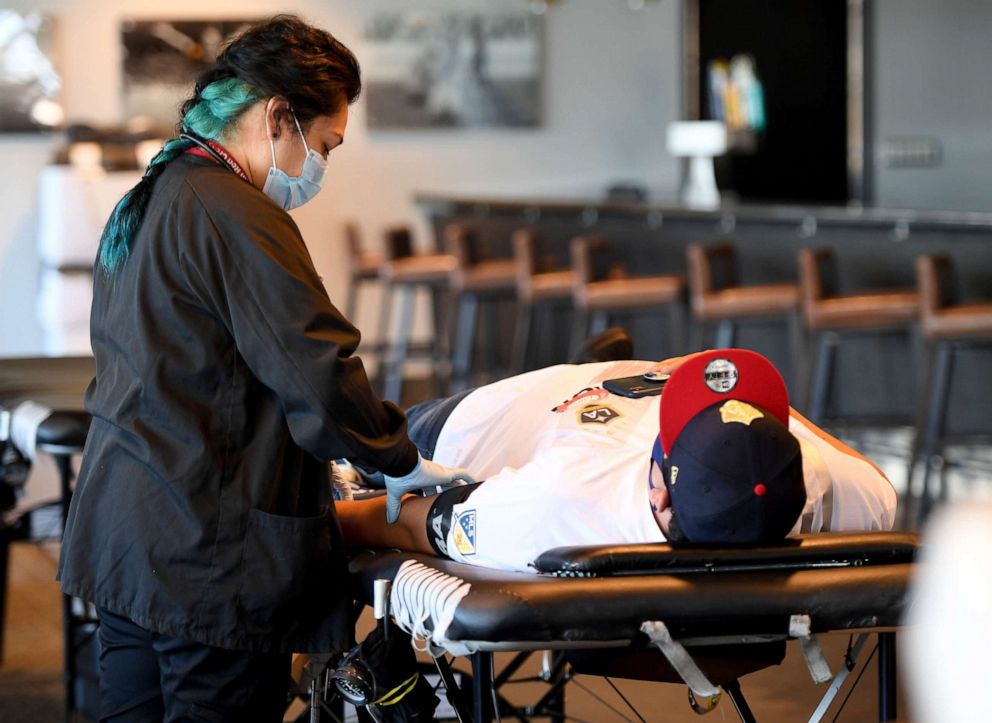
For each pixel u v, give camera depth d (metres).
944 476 6.86
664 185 12.34
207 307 2.32
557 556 2.22
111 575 2.36
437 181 12.05
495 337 10.30
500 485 2.44
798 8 12.13
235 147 2.46
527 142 12.15
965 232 7.07
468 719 2.36
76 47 11.43
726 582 2.17
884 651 2.37
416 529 2.56
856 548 2.28
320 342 2.28
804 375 7.39
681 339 7.77
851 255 7.63
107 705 2.53
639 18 12.20
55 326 10.22
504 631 2.08
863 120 11.62
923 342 7.38
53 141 11.38
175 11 11.52
